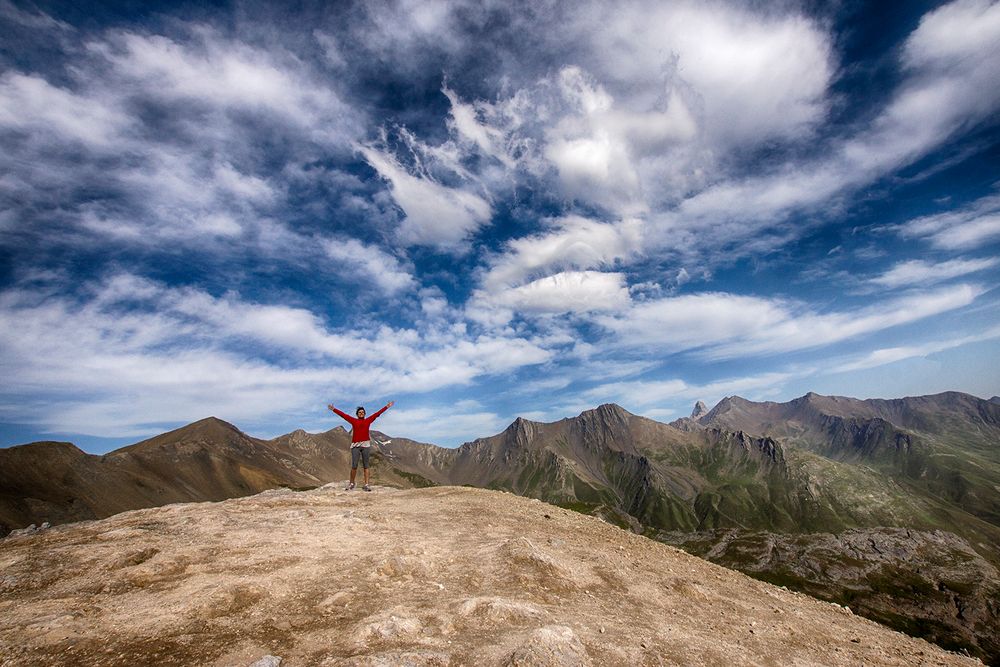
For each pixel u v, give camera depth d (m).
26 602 8.74
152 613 8.45
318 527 14.98
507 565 12.53
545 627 8.46
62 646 7.18
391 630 8.20
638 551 18.31
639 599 12.31
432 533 15.98
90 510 164.88
